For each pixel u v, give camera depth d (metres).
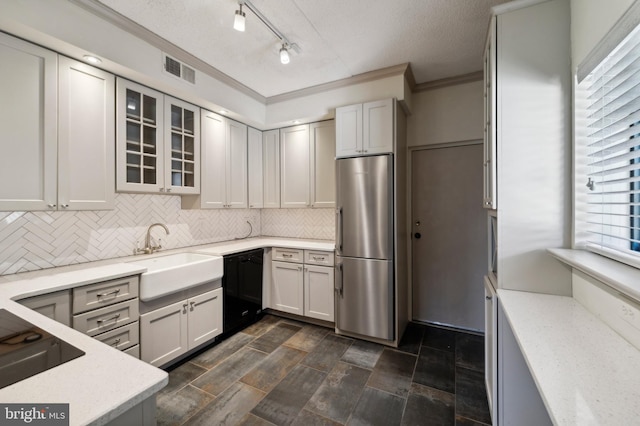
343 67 2.63
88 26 1.79
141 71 2.10
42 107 1.73
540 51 1.48
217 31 2.09
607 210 1.31
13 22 1.50
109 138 2.06
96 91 1.99
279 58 2.47
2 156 1.59
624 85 1.10
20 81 1.65
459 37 2.16
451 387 2.00
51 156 1.77
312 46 2.28
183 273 2.23
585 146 1.40
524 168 1.51
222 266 2.62
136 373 0.75
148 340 2.03
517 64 1.52
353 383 2.05
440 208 3.08
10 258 1.86
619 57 1.12
